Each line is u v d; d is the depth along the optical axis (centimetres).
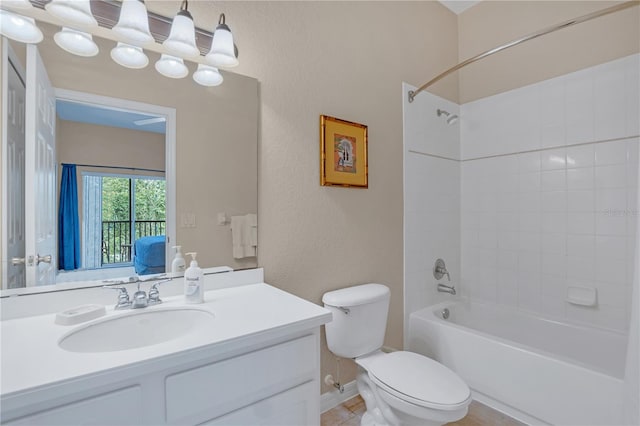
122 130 122
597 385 140
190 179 137
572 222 205
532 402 160
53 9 100
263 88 155
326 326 167
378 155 205
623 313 186
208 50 137
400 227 218
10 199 103
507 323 228
